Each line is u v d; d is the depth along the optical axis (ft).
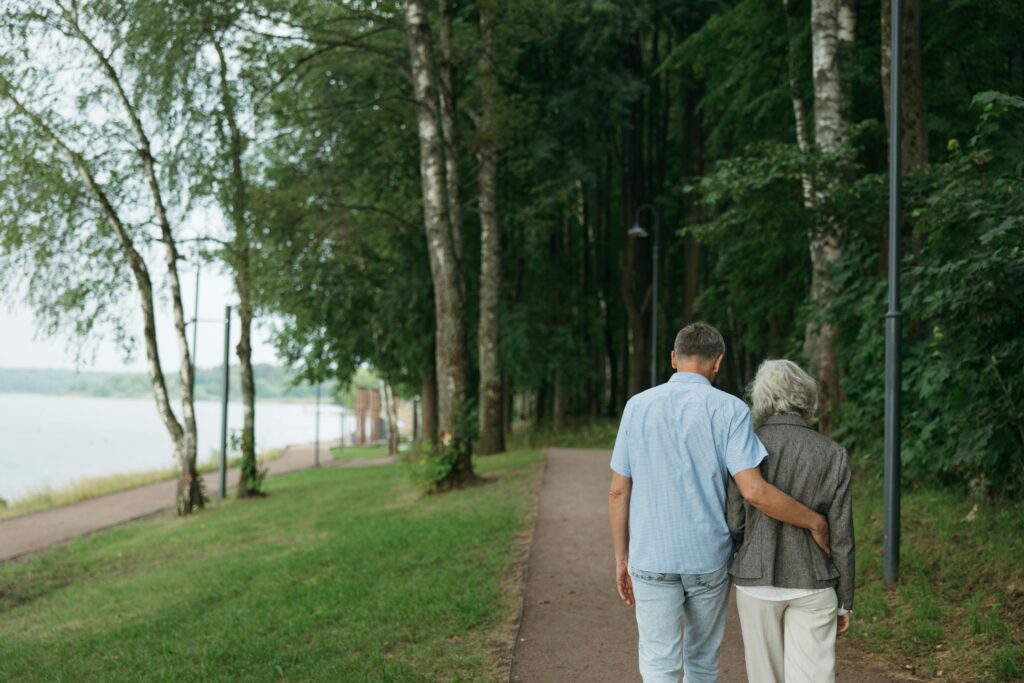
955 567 21.12
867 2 42.83
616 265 115.34
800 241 38.60
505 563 28.07
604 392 116.98
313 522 47.78
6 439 230.27
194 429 66.18
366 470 96.17
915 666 16.79
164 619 26.99
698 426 11.39
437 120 48.44
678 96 95.25
